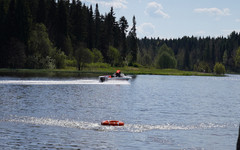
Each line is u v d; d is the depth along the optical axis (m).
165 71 143.12
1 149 14.70
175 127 20.33
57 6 128.25
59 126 19.58
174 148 15.63
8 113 23.48
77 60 110.19
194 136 18.11
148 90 49.22
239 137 12.11
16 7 105.88
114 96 38.41
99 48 146.62
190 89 56.06
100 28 149.00
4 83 49.66
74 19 138.25
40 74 80.19
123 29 151.50
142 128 19.75
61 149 14.99
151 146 15.85
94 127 19.61
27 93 37.66
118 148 15.38
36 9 124.69
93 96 37.38
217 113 26.91
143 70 140.38
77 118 22.36
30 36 105.81
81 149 15.09
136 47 161.00
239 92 52.50
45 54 105.44
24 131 18.02
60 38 123.94
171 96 41.00
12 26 106.00
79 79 66.12
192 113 26.48
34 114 23.34
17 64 100.06
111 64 143.12
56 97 34.72
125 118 23.06
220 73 157.88
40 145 15.48
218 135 18.45
